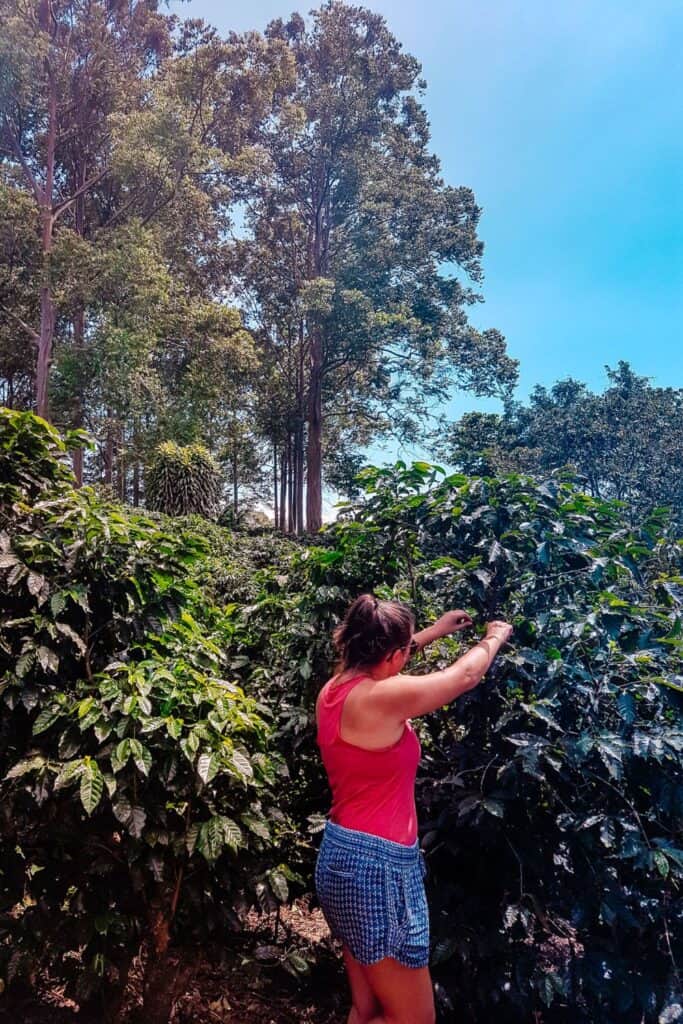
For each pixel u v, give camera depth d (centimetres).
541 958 284
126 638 309
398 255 3195
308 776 364
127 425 2541
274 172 3281
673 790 268
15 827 279
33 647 279
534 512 329
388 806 228
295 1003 339
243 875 290
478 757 296
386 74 3194
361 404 3638
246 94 2833
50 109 2678
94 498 330
